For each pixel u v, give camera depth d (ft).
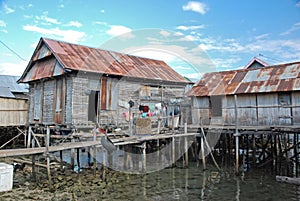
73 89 44.50
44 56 49.88
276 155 45.52
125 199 28.91
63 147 31.42
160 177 38.04
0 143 62.59
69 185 32.04
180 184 34.99
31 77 53.98
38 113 52.70
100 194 29.91
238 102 49.62
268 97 46.24
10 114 59.62
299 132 37.52
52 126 45.65
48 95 50.24
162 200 29.09
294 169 42.04
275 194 30.89
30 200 27.04
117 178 36.50
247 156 46.98
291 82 45.06
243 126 43.80
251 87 48.44
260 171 41.22
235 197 30.27
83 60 47.65
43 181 32.37
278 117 45.06
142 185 34.22
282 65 52.29
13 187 30.66
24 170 37.70
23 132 56.59
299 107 43.06
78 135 39.04
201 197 30.30
